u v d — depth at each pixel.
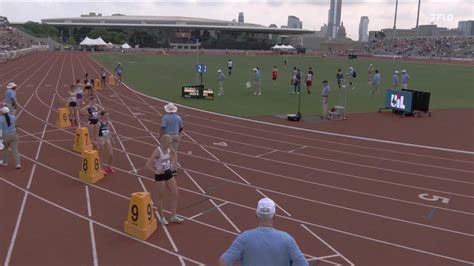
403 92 21.72
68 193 10.38
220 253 7.55
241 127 18.67
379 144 15.97
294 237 8.27
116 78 37.34
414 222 9.09
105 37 129.75
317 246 7.92
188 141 16.03
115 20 164.88
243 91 30.84
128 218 8.25
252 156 14.09
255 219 9.04
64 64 55.34
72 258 7.24
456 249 7.91
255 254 3.75
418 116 21.73
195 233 8.32
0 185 10.84
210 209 9.55
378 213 9.53
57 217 8.95
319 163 13.42
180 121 11.34
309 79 29.61
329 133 17.62
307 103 25.50
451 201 10.34
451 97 29.48
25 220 8.77
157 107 23.78
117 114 21.48
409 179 11.98
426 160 13.93
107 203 9.79
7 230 8.27
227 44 157.50
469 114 22.61
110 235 8.16
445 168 13.07
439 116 21.92
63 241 7.86
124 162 13.16
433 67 60.53
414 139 16.80
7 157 13.14
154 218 8.49
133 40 154.75
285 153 14.55
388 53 101.56
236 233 8.37
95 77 39.41
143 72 45.94
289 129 18.36
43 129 17.67
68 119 18.45
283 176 12.05
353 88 33.47
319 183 11.51
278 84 35.81
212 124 19.23
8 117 11.93
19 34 107.12
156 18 174.88
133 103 25.11
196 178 11.73
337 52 110.75
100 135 11.93
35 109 22.41
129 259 7.26
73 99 18.98
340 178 11.97
